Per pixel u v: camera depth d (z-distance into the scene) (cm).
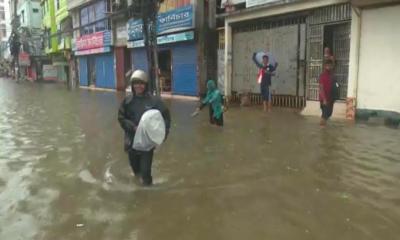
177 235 432
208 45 1852
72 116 1412
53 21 4362
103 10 2934
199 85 1875
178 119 1251
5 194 573
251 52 1547
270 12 1393
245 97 1544
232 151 796
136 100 599
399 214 469
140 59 2434
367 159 700
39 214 497
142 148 579
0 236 439
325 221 456
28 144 921
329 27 1216
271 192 555
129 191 572
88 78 3409
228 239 420
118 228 452
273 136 923
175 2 1983
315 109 1238
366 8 1077
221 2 1656
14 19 5762
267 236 424
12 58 6156
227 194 552
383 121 1028
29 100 2145
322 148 788
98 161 750
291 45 1360
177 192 564
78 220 476
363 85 1102
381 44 1047
